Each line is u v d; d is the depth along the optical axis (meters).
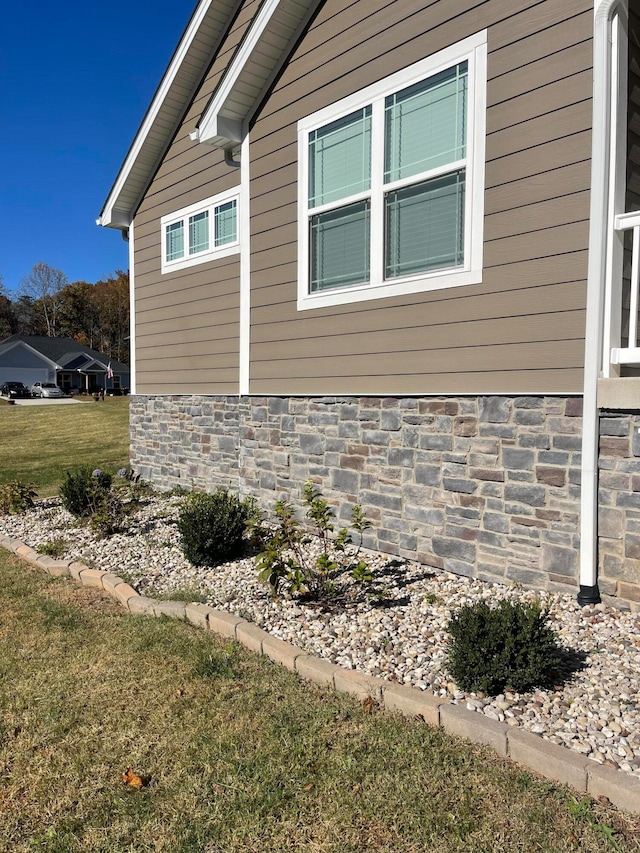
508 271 4.30
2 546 6.42
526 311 4.22
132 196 9.17
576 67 3.89
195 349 8.05
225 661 3.44
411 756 2.51
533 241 4.16
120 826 2.18
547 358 4.12
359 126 5.30
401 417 5.09
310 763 2.49
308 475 6.03
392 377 5.14
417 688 3.00
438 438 4.81
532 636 2.90
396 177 5.02
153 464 9.11
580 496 3.96
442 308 4.73
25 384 53.28
